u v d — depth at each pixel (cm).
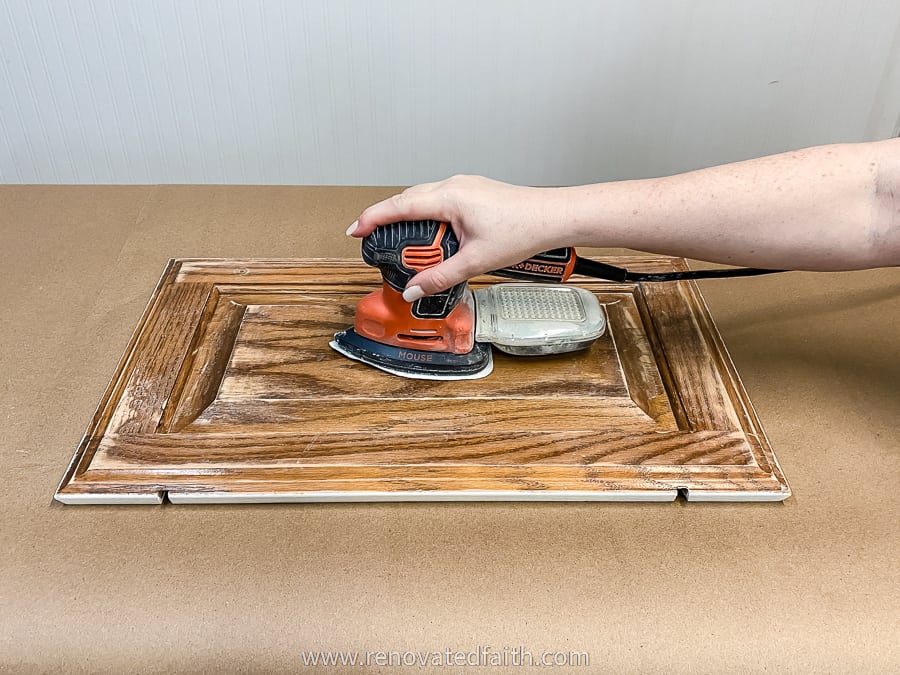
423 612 41
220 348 58
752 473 48
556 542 45
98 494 46
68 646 40
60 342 59
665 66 93
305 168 103
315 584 42
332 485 46
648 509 47
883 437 52
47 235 72
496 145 101
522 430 51
